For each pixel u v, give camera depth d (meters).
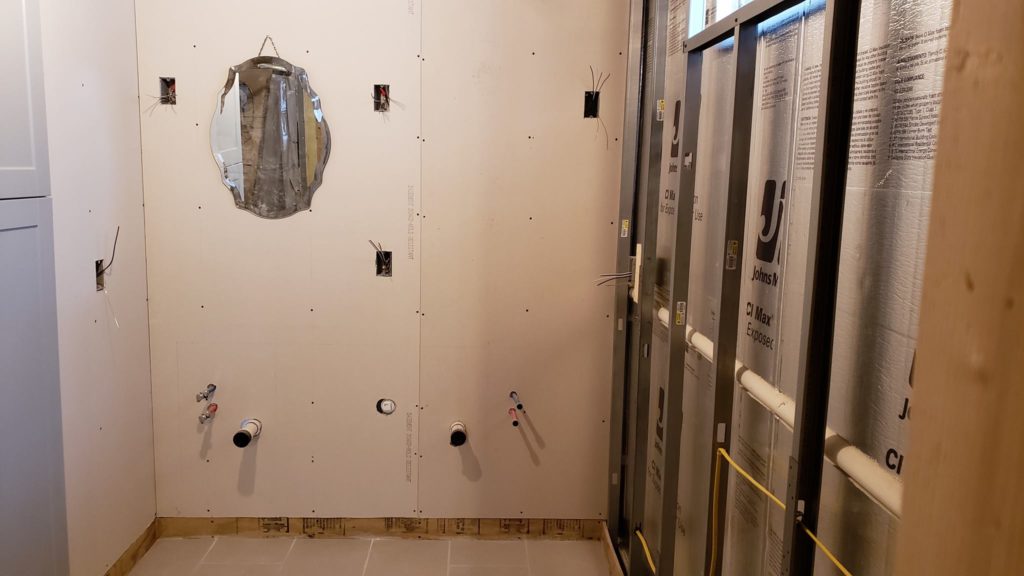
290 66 2.79
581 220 2.92
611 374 3.00
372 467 3.04
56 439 2.22
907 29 1.19
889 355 1.23
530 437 3.04
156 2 2.74
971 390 0.43
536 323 2.97
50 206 2.17
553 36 2.82
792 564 1.31
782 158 1.64
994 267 0.41
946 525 0.45
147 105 2.79
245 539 3.04
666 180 2.60
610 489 3.01
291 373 2.96
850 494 1.34
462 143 2.86
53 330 2.19
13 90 1.97
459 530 3.10
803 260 1.53
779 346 1.65
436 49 2.81
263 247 2.89
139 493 2.86
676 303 2.07
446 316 2.95
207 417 2.94
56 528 2.23
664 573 2.15
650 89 2.59
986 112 0.42
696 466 2.22
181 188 2.84
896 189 1.22
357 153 2.85
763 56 1.76
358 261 2.91
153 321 2.91
